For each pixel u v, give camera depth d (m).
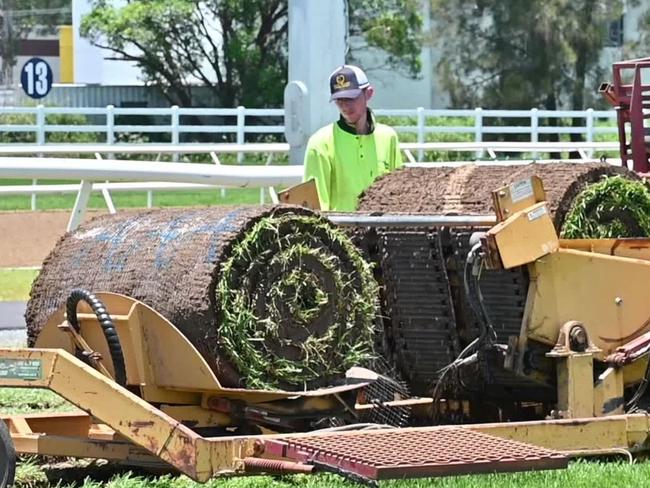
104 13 66.69
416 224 11.02
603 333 11.01
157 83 67.88
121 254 10.30
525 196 10.66
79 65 74.69
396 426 11.09
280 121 55.50
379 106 71.50
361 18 68.94
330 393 9.80
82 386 9.30
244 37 66.25
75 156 39.75
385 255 11.41
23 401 13.38
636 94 15.53
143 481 9.86
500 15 69.19
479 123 42.09
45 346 10.25
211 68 68.25
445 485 9.48
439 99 72.12
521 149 33.41
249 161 46.47
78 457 10.17
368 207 12.23
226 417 9.92
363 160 13.18
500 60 69.56
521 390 11.42
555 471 9.84
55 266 10.78
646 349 11.03
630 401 11.29
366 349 10.10
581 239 11.12
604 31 69.12
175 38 66.75
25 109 39.25
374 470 8.40
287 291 9.73
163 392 9.75
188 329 9.62
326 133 13.21
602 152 40.69
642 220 11.49
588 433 10.49
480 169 12.01
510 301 10.92
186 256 9.73
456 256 11.22
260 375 9.63
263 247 9.68
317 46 21.39
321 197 13.13
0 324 18.92
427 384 11.59
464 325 11.41
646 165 15.59
